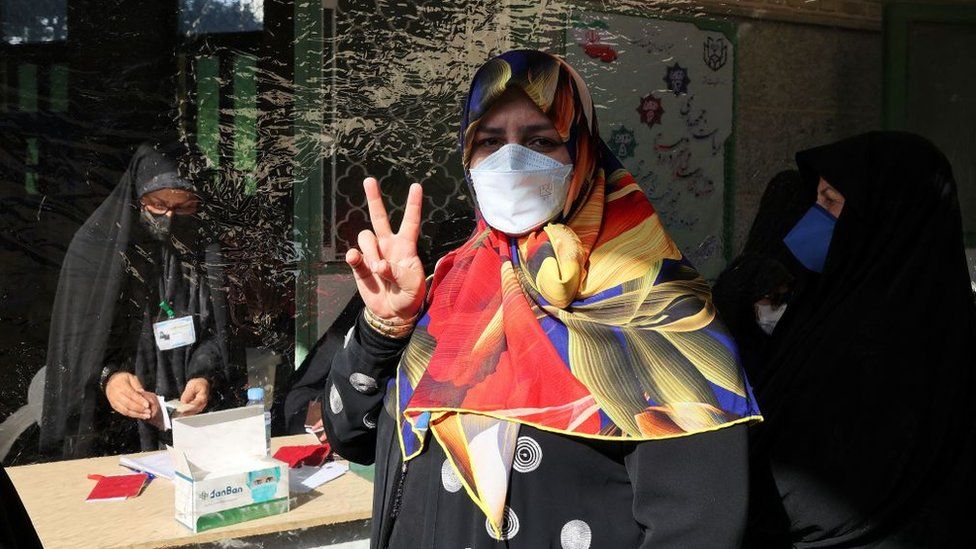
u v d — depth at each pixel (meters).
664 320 1.15
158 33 2.54
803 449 1.48
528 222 1.24
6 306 2.40
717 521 1.02
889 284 1.53
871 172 1.62
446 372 1.17
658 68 2.93
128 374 2.42
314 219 2.73
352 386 1.26
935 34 3.20
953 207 1.58
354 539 1.68
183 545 1.52
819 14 3.10
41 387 2.42
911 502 1.45
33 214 2.43
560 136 1.23
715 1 2.97
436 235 2.35
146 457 1.94
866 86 3.19
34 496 1.72
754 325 1.94
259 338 2.66
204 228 2.57
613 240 1.26
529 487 1.09
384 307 1.19
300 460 1.86
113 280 2.45
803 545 1.50
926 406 1.45
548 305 1.19
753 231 2.04
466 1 2.78
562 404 1.10
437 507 1.14
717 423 1.06
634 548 1.08
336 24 2.71
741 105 3.05
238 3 2.61
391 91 2.79
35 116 2.43
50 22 2.43
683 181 3.01
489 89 1.22
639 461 1.07
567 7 2.81
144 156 2.49
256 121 2.66
